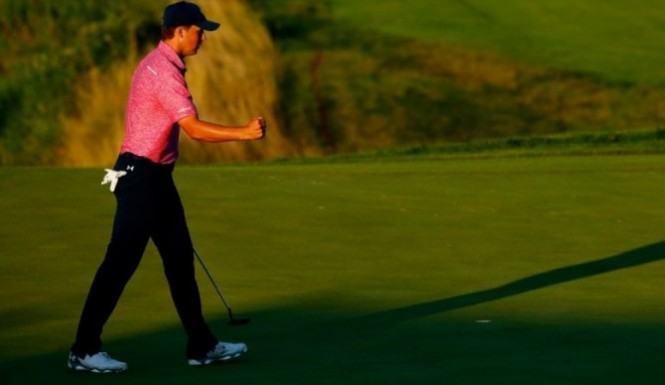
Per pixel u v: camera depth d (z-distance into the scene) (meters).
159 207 26.30
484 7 151.00
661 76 131.00
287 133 115.50
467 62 135.00
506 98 126.44
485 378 24.77
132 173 26.14
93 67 114.75
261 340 29.16
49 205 48.91
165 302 34.00
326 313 32.34
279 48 135.75
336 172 60.81
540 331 29.67
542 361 26.31
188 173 58.22
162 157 26.31
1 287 35.97
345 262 39.91
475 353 27.25
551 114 123.19
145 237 26.30
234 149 110.56
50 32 120.00
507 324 30.58
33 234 43.84
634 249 42.22
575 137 83.50
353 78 129.50
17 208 48.28
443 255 41.16
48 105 113.25
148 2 120.56
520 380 24.56
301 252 41.50
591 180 58.16
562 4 151.62
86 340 26.03
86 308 26.09
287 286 36.19
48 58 116.81
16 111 113.25
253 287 36.03
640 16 148.25
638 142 81.06
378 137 117.62
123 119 110.50
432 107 123.88
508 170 62.25
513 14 148.50
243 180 56.03
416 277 37.56
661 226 46.75
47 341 29.31
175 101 25.81
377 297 34.47
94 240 43.09
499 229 45.91
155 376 25.67
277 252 41.47
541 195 53.62
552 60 135.62
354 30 143.38
